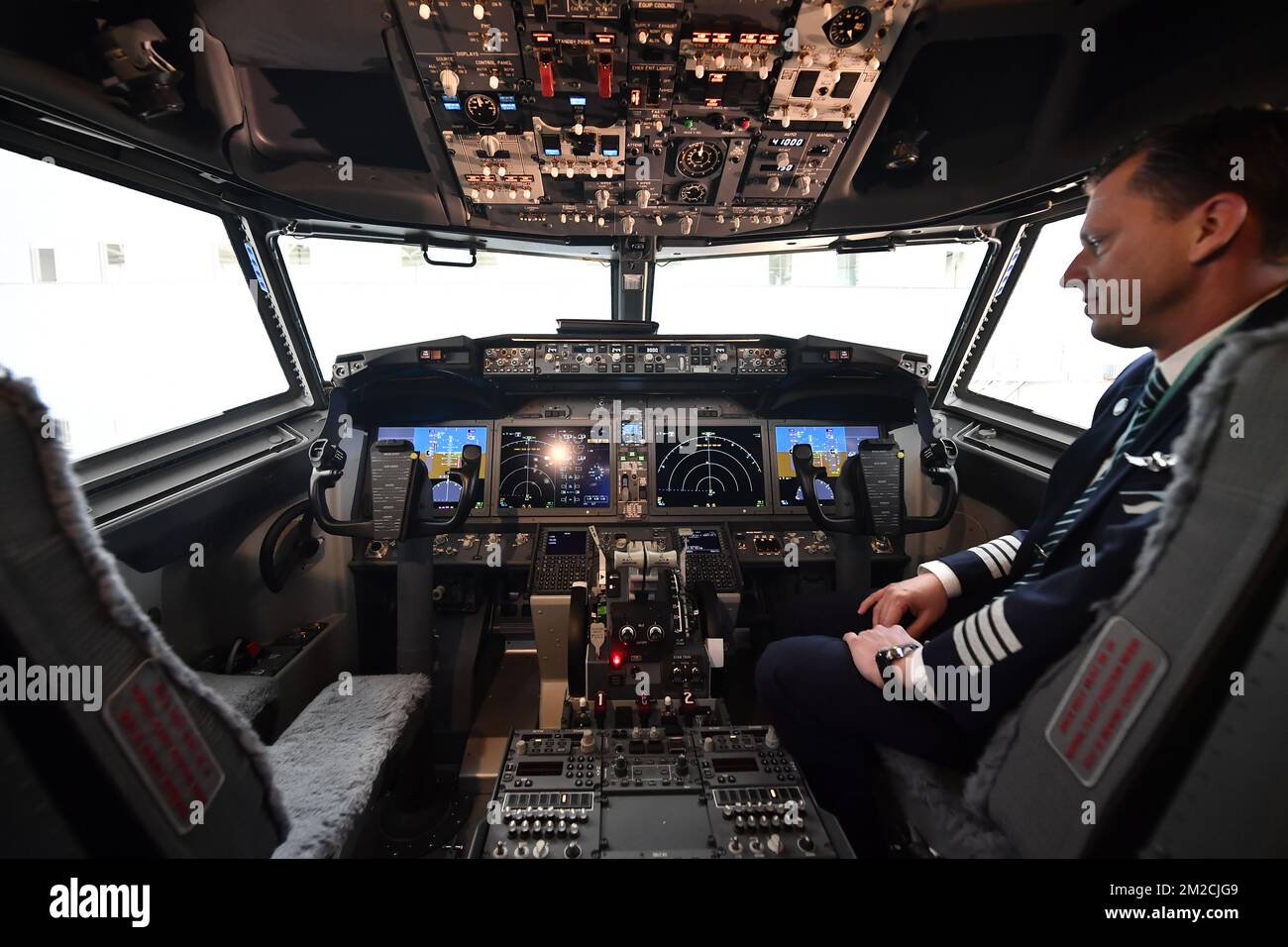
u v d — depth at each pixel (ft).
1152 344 2.88
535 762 5.08
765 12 5.58
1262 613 1.81
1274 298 2.41
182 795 2.18
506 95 6.60
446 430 9.04
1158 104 5.99
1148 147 2.64
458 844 6.27
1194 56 5.53
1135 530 2.46
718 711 6.30
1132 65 6.00
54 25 4.87
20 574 1.71
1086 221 2.95
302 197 7.95
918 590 4.27
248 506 7.84
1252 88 5.23
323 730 5.23
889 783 3.72
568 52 6.01
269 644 7.77
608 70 6.17
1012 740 2.68
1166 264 2.60
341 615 8.58
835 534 7.45
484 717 8.20
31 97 5.08
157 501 6.30
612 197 8.39
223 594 7.60
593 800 4.61
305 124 7.29
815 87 6.41
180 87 6.13
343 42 6.07
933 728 3.32
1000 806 2.72
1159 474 2.68
